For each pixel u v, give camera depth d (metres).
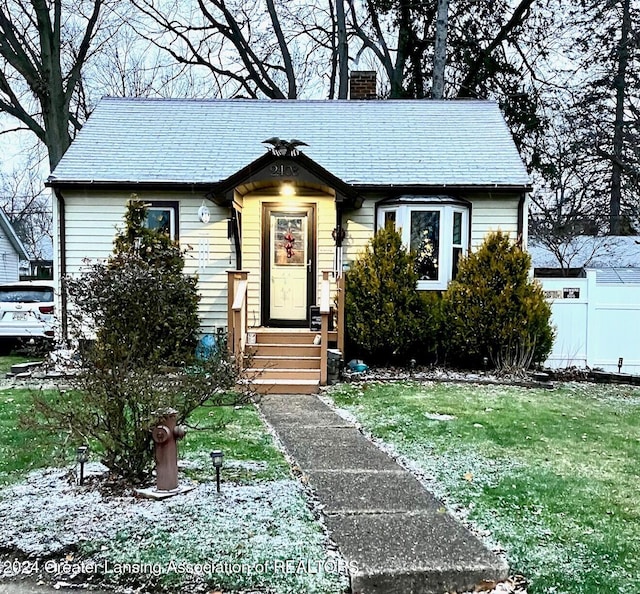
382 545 3.22
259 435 5.71
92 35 20.12
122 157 11.33
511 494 4.08
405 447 5.33
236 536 3.30
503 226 10.92
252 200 10.94
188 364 4.82
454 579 2.92
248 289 10.94
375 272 9.98
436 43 17.56
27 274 31.30
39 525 3.46
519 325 9.66
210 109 13.39
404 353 10.20
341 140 12.16
